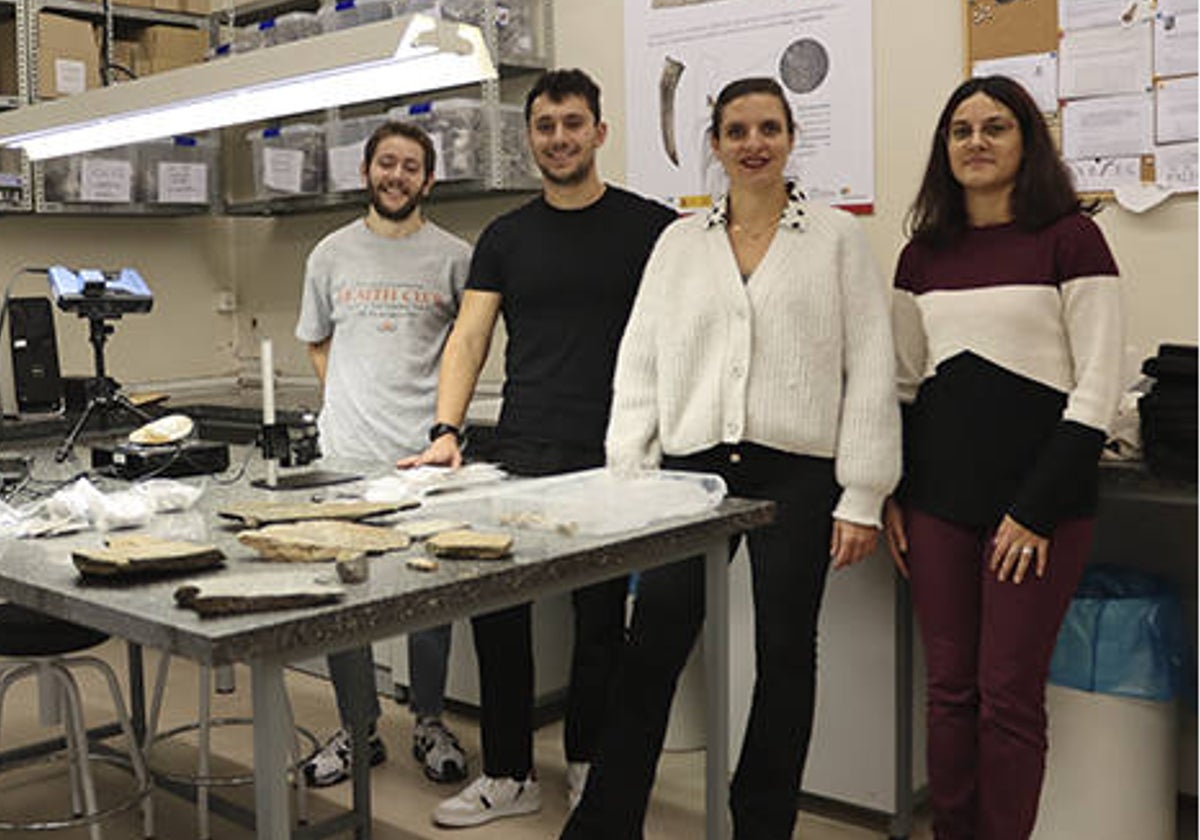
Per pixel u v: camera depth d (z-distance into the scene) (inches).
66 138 118.2
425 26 85.7
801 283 93.4
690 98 146.3
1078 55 116.8
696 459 96.0
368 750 109.7
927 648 97.0
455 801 116.5
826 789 113.2
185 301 202.7
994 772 93.5
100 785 127.1
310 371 196.9
